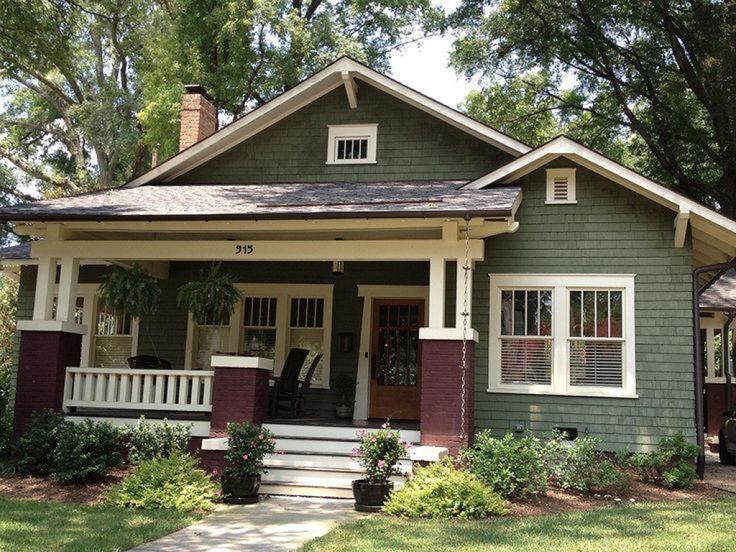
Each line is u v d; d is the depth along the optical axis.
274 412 12.47
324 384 14.27
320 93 14.62
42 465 10.51
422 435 10.41
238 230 11.61
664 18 22.20
